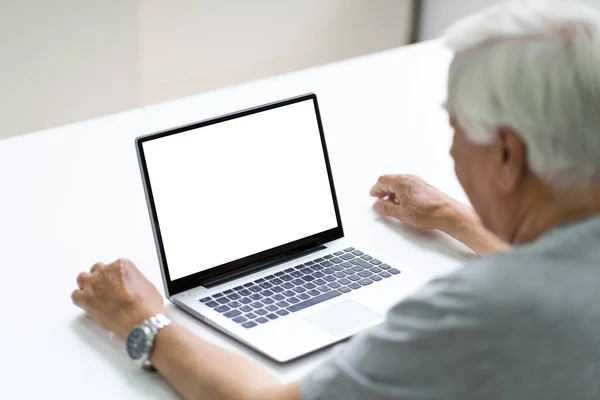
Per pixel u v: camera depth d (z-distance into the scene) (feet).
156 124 6.64
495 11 3.18
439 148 6.45
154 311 4.18
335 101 7.13
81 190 5.74
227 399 3.72
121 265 4.38
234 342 4.25
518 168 3.07
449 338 2.98
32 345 4.25
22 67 10.15
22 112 10.43
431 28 13.39
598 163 2.96
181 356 3.92
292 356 4.08
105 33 10.53
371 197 5.71
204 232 4.64
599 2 10.12
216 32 11.63
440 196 5.27
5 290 4.67
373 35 13.25
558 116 2.92
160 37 11.15
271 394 3.56
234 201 4.75
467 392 2.97
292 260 4.87
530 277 2.95
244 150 4.81
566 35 2.97
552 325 2.86
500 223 3.28
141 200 5.66
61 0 10.04
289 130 4.97
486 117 3.09
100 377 4.03
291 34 12.39
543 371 2.87
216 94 7.18
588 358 2.84
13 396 3.88
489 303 2.93
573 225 3.05
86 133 6.49
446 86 3.37
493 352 2.91
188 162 4.63
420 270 4.88
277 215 4.88
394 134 6.64
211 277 4.65
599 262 2.96
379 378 3.17
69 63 10.44
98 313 4.31
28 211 5.45
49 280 4.78
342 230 5.12
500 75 3.01
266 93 7.22
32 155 6.14
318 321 4.34
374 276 4.74
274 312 4.41
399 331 3.14
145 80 11.28
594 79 2.92
